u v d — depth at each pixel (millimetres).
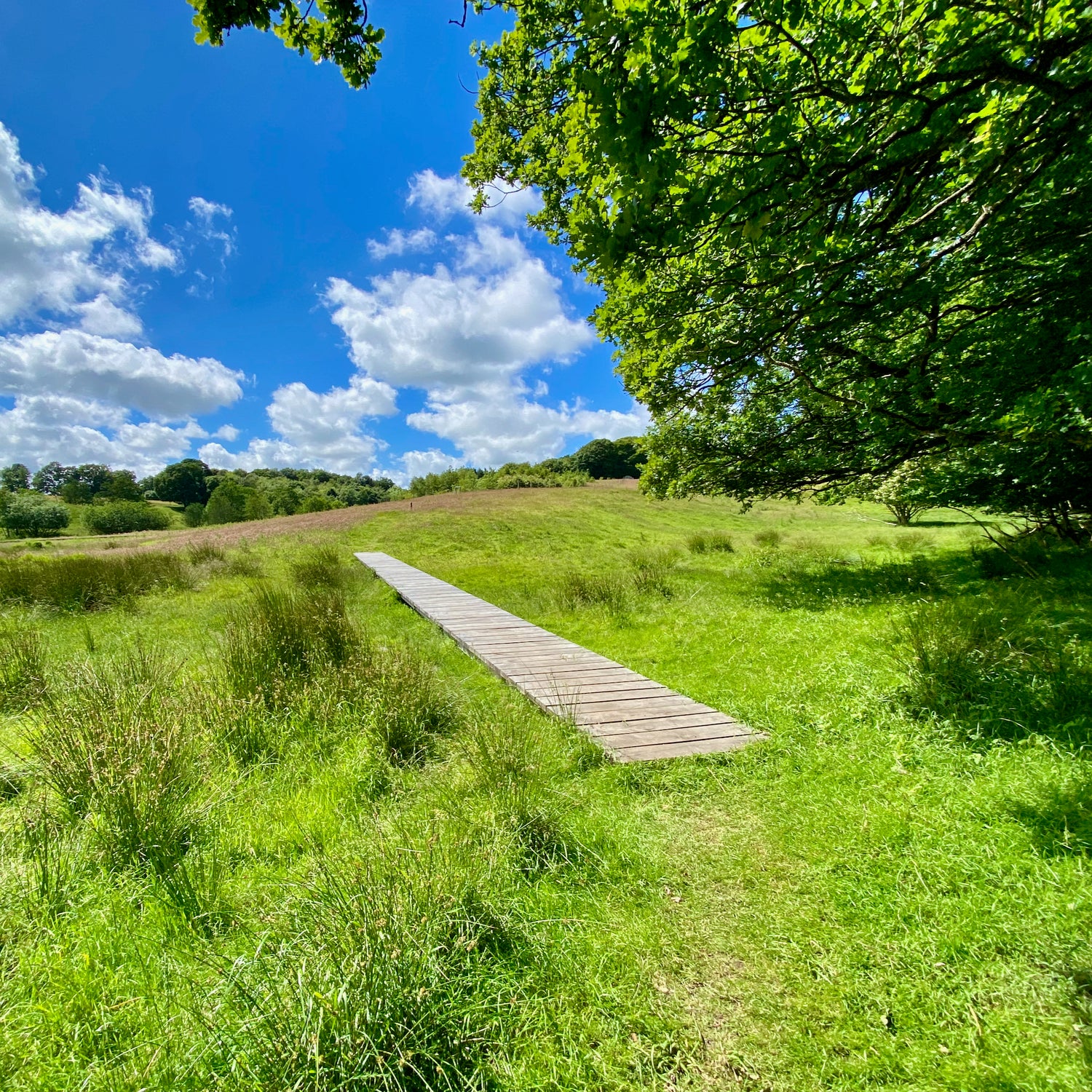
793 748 3473
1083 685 3303
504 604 9477
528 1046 1668
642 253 2125
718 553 14070
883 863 2367
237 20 2557
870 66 2475
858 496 9094
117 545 21500
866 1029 1702
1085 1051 1535
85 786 2824
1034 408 4148
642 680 5039
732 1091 1554
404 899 1953
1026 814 2457
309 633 5328
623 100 1739
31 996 1770
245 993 1583
